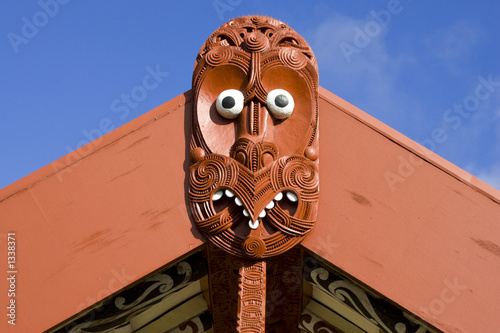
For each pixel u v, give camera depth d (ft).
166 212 19.40
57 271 18.76
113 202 19.53
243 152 19.47
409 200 19.35
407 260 18.75
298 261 20.04
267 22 21.94
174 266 19.99
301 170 19.52
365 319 21.24
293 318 22.54
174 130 20.56
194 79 21.01
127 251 18.97
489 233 18.88
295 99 20.74
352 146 20.17
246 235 18.97
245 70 20.63
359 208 19.38
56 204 19.48
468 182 19.42
